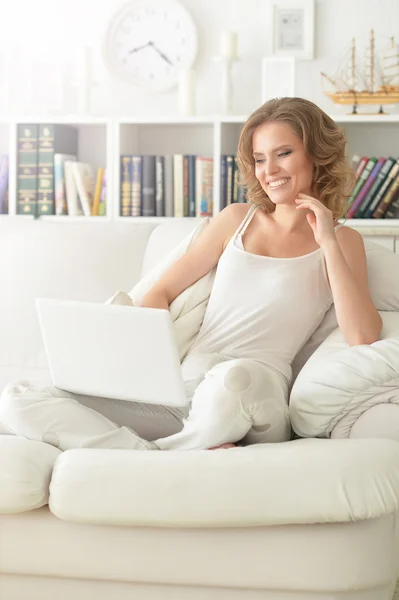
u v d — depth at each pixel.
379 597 1.81
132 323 1.91
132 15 4.42
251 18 4.30
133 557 1.79
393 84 3.99
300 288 2.33
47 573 1.84
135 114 4.47
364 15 4.18
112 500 1.76
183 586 1.81
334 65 4.21
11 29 4.53
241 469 1.73
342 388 1.92
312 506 1.70
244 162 2.46
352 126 4.19
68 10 4.48
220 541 1.76
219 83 4.38
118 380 2.00
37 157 4.24
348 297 2.22
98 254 2.92
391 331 2.21
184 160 4.16
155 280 2.55
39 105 4.49
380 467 1.72
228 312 2.36
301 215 2.41
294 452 1.75
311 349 2.42
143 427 2.16
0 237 3.06
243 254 2.39
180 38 4.37
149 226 3.00
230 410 1.87
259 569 1.75
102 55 4.44
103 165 4.50
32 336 2.89
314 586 1.74
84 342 2.01
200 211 4.15
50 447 1.94
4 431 2.17
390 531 1.77
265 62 4.07
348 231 2.41
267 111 2.39
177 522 1.74
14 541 1.84
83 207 4.23
